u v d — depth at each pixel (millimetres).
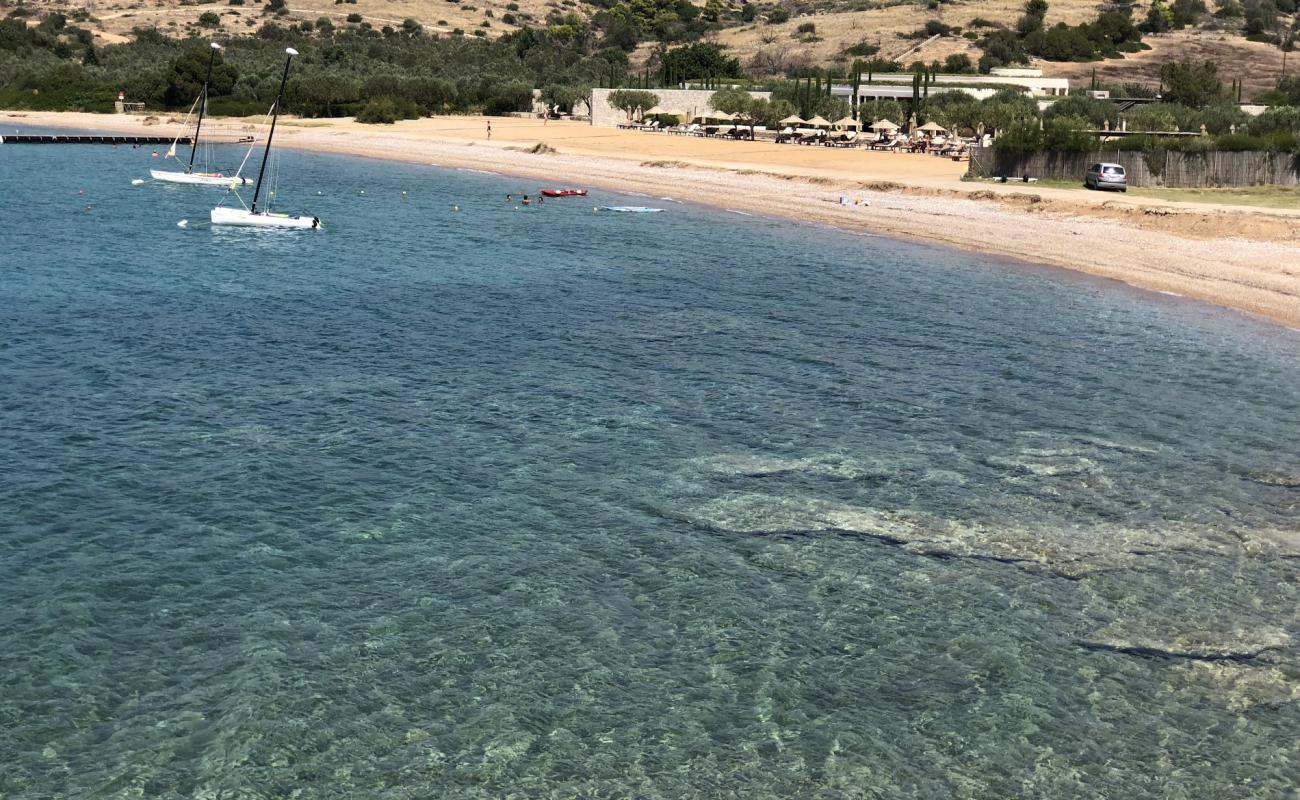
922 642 19516
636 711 17578
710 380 34281
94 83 172000
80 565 21625
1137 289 48500
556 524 23828
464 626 19766
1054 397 32938
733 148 116250
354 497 25078
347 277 50562
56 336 38344
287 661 18641
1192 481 26516
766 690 18141
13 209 70562
